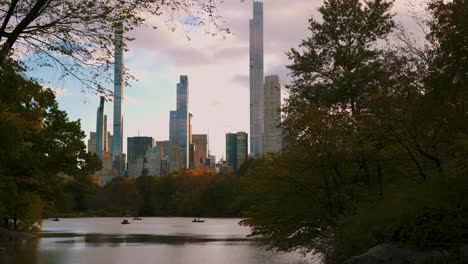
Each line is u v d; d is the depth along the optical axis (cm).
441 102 1922
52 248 5866
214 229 11262
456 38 1820
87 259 4716
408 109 2062
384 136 2297
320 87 3781
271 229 2730
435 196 1756
